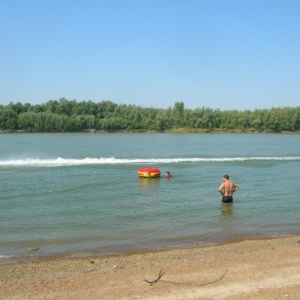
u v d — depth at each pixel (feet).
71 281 40.98
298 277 41.16
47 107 516.32
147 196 92.73
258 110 517.96
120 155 204.74
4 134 433.48
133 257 50.03
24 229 63.82
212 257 48.83
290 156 203.82
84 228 64.49
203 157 196.44
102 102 536.83
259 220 69.87
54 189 102.37
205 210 77.46
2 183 111.86
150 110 531.91
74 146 266.16
